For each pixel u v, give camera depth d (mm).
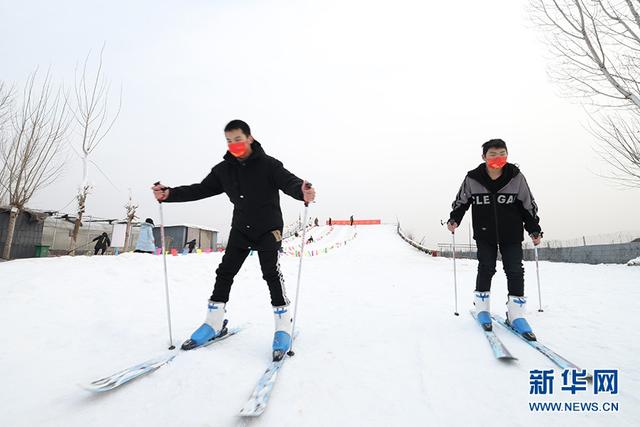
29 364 1866
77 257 5539
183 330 2590
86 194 9094
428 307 3727
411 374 1822
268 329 2711
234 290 4688
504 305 4016
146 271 4859
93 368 1842
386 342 2379
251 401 1451
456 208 3174
